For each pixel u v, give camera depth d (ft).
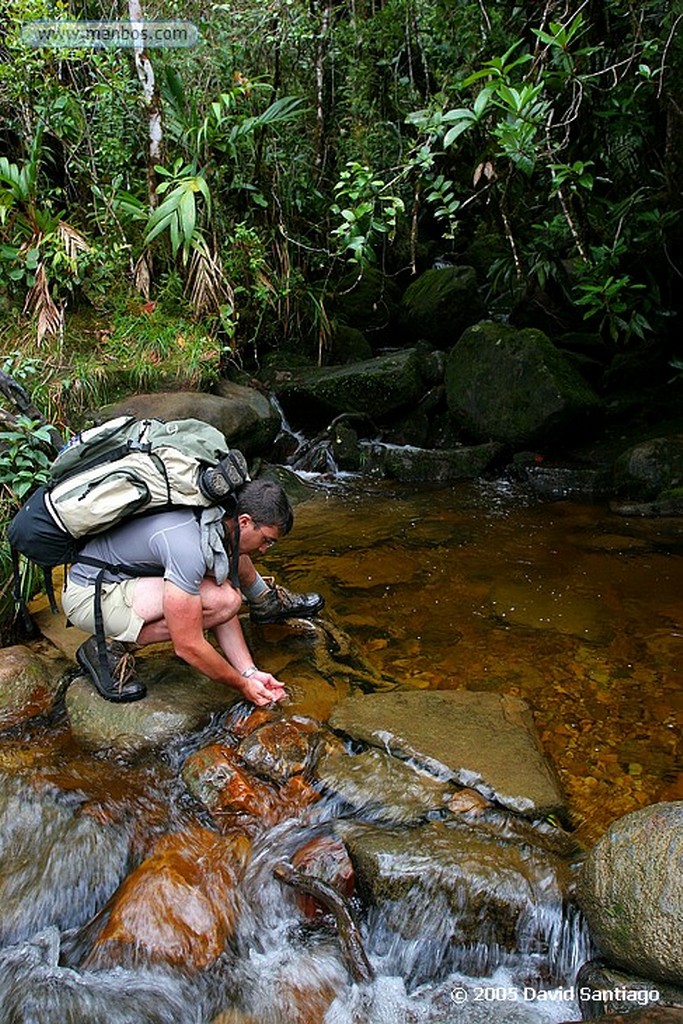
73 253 16.38
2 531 10.55
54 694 9.57
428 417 18.75
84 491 8.26
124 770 8.57
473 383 17.81
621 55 15.75
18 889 7.57
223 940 7.15
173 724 8.91
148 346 16.66
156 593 8.58
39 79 17.48
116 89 17.43
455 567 12.85
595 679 9.97
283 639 10.73
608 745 8.87
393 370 18.42
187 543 8.22
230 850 7.73
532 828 7.70
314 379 18.53
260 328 19.79
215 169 18.53
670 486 15.11
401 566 12.90
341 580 12.44
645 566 12.79
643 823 6.75
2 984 6.91
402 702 9.21
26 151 17.97
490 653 10.52
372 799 8.04
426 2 19.49
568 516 14.84
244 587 10.66
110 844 7.84
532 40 16.33
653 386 18.67
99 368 15.69
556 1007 6.78
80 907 7.57
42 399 14.30
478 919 7.11
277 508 8.68
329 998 6.88
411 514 15.08
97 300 17.54
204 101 19.06
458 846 7.48
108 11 19.31
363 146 21.12
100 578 8.54
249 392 17.44
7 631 10.46
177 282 17.79
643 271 18.13
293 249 20.63
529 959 7.06
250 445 16.71
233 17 19.38
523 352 17.28
